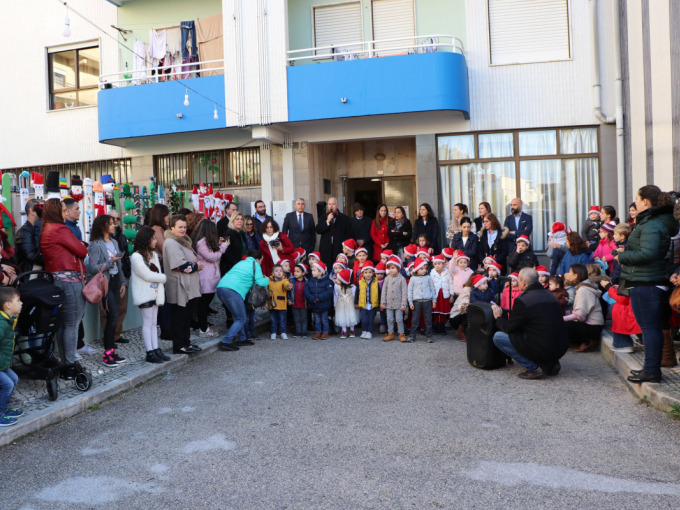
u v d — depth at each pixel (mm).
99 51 15336
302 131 13734
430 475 4277
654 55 9594
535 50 12859
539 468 4359
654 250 5797
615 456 4555
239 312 8734
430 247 11875
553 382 6715
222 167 14531
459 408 5816
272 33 12727
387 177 15164
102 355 7941
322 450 4801
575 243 9688
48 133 15797
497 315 7211
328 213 11828
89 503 3986
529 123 12805
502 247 10602
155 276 7367
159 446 4980
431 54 12023
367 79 12289
